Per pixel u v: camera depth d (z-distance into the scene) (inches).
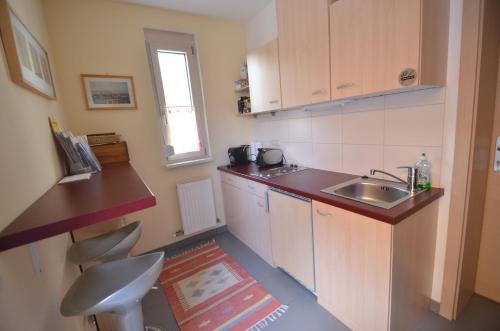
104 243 54.4
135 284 35.5
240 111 111.7
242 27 112.0
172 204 102.6
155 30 93.7
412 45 44.0
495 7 48.4
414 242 50.3
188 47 101.0
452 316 57.8
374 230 46.8
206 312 67.6
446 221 55.4
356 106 69.6
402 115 59.1
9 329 24.4
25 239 25.9
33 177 39.8
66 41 78.5
